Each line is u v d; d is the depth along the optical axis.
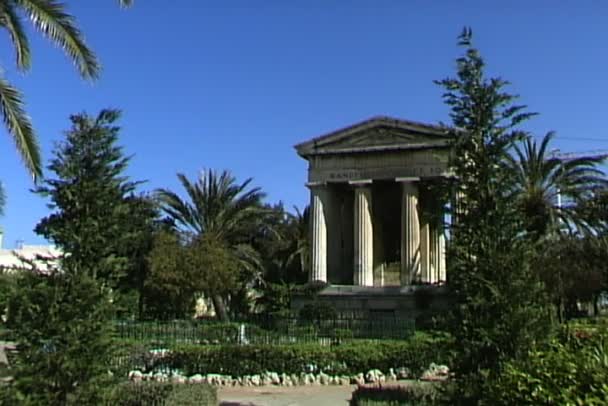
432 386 11.83
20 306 9.36
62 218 10.02
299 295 44.09
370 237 44.72
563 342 8.50
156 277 38.50
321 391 16.95
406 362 18.23
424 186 44.44
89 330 9.51
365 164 45.25
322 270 45.22
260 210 47.09
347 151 45.44
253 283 50.59
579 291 32.06
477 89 10.77
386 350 18.48
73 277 9.63
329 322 26.52
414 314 40.78
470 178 10.51
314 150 46.44
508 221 10.13
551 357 6.23
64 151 10.17
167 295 39.16
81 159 10.19
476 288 9.93
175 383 12.85
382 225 49.22
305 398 15.77
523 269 9.84
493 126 10.66
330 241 46.97
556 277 27.72
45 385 9.11
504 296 9.61
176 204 43.69
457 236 10.31
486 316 9.67
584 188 33.75
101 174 10.22
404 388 12.52
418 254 43.06
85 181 10.12
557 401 5.33
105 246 10.02
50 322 9.34
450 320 10.03
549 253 28.94
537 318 9.35
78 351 9.38
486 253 9.98
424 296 40.69
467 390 9.20
